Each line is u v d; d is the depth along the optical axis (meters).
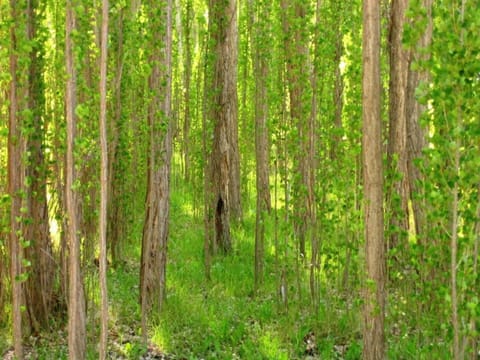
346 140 6.53
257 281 8.80
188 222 13.70
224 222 11.24
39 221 6.69
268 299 8.38
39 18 5.81
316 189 7.10
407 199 8.30
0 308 6.71
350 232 7.27
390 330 6.45
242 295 8.72
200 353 6.56
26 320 6.60
